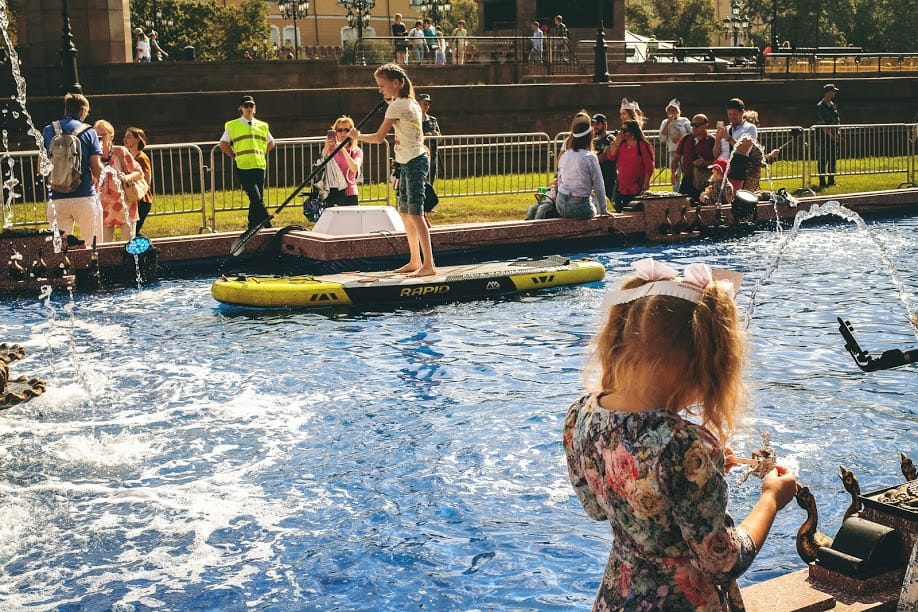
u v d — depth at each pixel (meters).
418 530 5.06
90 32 26.11
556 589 4.45
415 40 30.14
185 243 12.55
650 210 14.39
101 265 11.79
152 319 9.90
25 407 7.05
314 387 7.48
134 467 5.96
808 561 3.76
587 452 2.43
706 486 2.29
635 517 2.36
